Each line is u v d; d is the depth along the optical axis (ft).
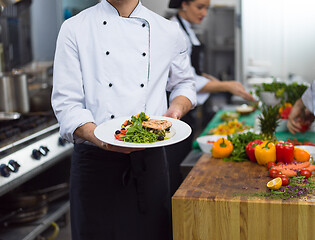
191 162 8.84
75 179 7.01
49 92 12.21
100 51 6.31
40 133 10.07
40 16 15.06
